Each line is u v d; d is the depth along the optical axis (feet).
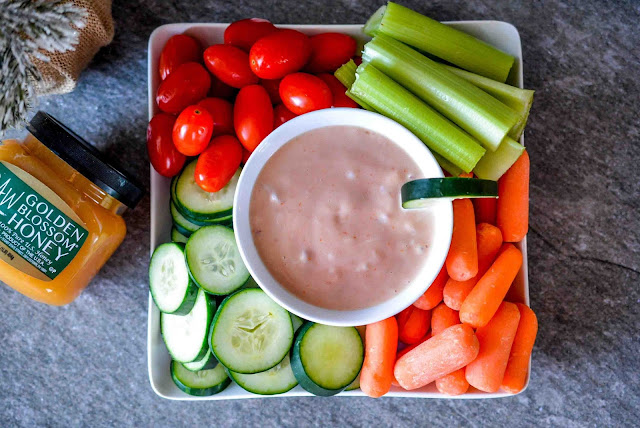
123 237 1.43
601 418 1.53
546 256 1.53
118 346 1.54
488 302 1.30
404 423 1.54
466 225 1.31
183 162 1.37
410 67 1.30
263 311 1.35
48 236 1.33
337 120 1.25
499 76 1.36
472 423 1.54
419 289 1.21
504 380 1.36
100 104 1.53
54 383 1.55
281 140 1.25
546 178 1.53
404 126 1.30
